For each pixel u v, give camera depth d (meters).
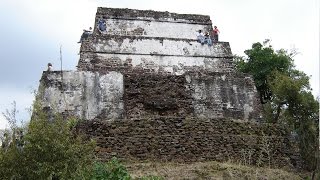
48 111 18.73
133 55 23.41
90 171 11.05
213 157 17.67
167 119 18.31
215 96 20.62
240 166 16.44
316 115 20.06
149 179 13.03
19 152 10.70
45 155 10.70
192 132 18.14
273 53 26.47
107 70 21.30
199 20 26.20
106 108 19.59
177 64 23.75
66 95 19.45
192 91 20.52
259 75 25.83
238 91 20.98
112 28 24.81
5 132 11.25
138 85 20.27
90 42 23.11
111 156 16.92
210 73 21.09
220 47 24.64
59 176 10.66
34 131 10.79
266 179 15.55
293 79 21.86
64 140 11.02
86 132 17.39
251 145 18.27
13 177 10.42
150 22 25.47
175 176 14.94
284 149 18.56
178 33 25.58
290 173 16.98
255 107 20.84
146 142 17.53
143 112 19.66
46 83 19.48
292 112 20.34
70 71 20.02
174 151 17.53
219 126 18.59
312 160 18.28
